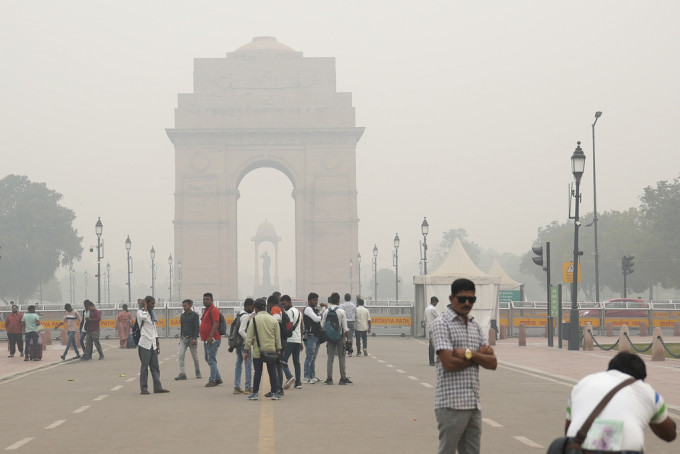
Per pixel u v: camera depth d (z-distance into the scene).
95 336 40.53
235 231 158.50
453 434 11.60
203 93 160.62
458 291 11.73
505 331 56.09
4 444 16.52
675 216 115.50
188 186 157.88
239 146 159.25
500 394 24.14
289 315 26.64
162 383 28.86
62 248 169.75
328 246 158.25
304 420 19.39
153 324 25.61
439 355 11.55
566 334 51.97
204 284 156.62
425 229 81.56
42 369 35.78
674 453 15.41
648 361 35.53
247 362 25.39
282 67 161.38
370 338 58.84
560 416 19.81
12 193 167.75
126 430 18.14
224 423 19.00
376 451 15.47
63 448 16.02
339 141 159.88
